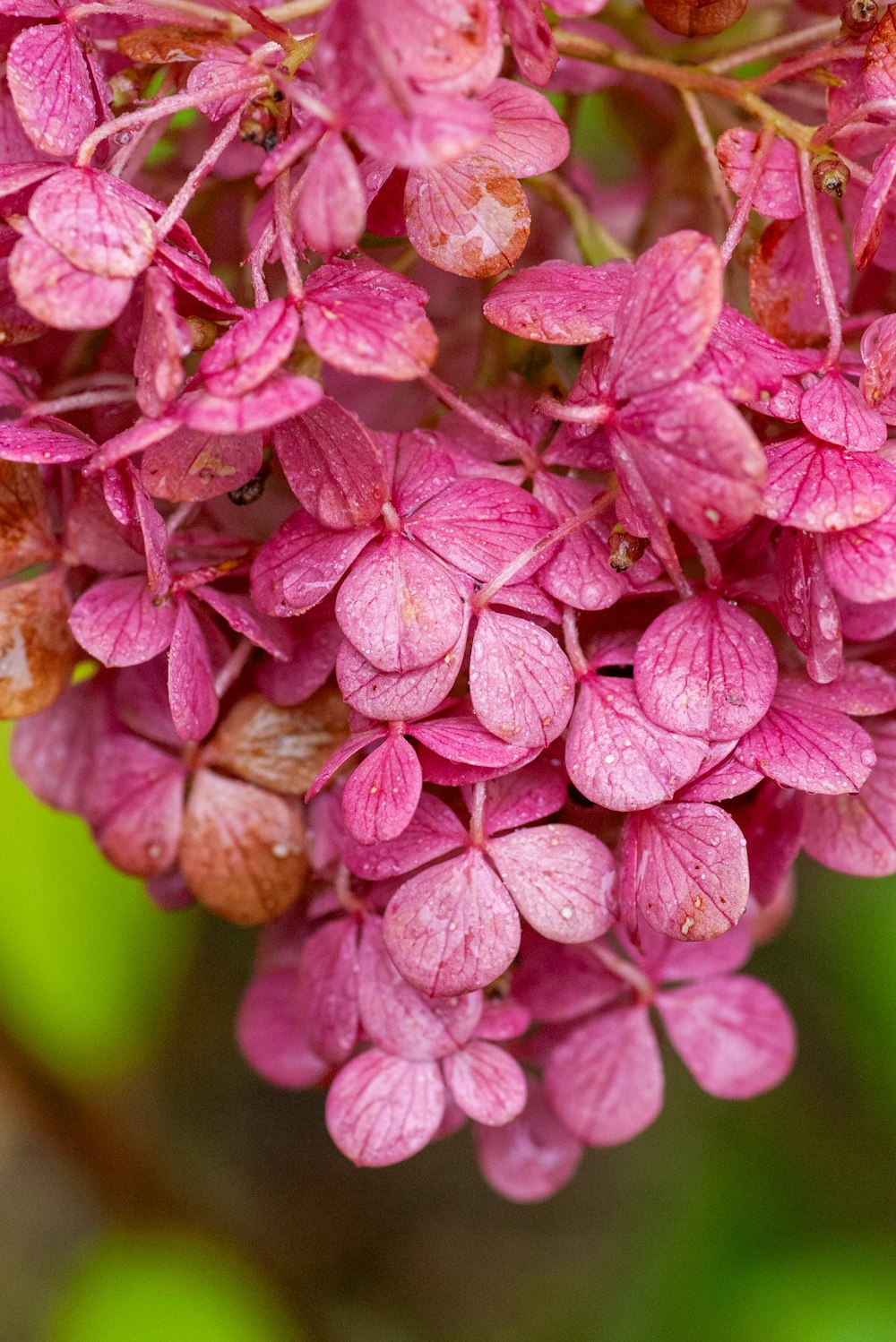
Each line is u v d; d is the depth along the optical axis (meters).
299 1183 0.81
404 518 0.45
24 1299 0.80
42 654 0.48
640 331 0.43
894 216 0.46
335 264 0.44
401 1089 0.47
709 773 0.45
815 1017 0.74
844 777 0.45
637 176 0.54
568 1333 0.75
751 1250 0.68
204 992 0.81
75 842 0.66
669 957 0.51
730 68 0.47
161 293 0.43
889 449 0.45
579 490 0.46
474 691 0.45
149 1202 0.75
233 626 0.46
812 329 0.46
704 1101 0.75
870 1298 0.64
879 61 0.45
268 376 0.43
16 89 0.44
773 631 0.47
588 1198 0.80
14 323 0.46
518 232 0.45
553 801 0.46
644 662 0.45
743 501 0.43
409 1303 0.79
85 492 0.47
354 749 0.45
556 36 0.47
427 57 0.42
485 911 0.46
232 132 0.44
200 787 0.49
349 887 0.48
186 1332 0.70
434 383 0.46
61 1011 0.68
